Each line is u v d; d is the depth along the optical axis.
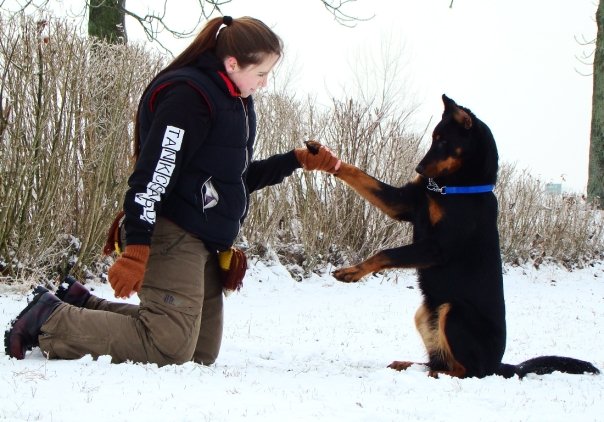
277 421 2.62
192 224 3.56
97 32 9.68
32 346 3.55
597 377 4.41
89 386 2.91
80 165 7.00
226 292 4.06
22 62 6.30
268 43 3.56
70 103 6.66
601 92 17.09
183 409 2.69
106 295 6.81
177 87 3.47
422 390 3.50
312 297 8.39
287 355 4.81
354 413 2.85
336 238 9.93
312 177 9.55
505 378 4.30
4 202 6.38
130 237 3.34
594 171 17.16
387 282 9.77
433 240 4.48
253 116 3.89
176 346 3.53
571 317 8.11
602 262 14.62
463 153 4.54
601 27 17.11
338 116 9.81
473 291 4.44
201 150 3.56
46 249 6.77
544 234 13.41
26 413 2.52
